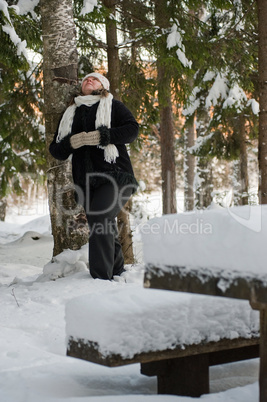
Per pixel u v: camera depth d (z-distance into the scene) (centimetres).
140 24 988
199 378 224
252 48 1058
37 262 937
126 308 203
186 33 868
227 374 259
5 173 1406
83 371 260
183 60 852
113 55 915
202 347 216
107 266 526
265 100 833
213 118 1438
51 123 636
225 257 169
